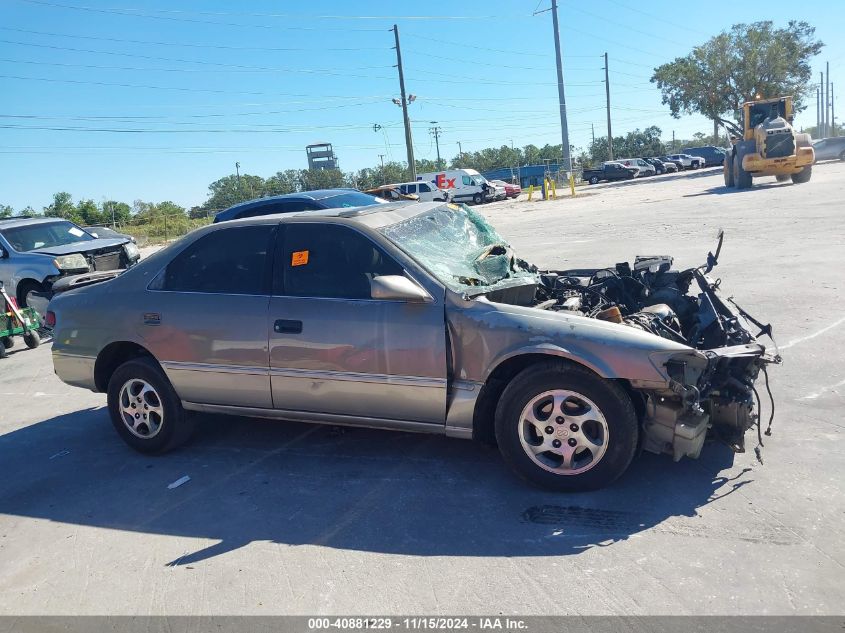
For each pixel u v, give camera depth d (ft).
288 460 15.90
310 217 15.31
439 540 11.93
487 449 15.44
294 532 12.67
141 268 16.90
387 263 14.28
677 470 13.57
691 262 34.32
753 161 77.15
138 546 12.72
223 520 13.37
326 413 14.88
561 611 9.77
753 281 28.94
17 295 37.37
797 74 144.87
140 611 10.73
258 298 15.21
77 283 19.45
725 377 13.11
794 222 44.19
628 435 12.51
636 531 11.59
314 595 10.69
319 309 14.49
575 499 12.84
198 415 16.99
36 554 12.78
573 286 17.11
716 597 9.75
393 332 13.75
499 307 13.30
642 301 16.34
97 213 156.97
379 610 10.18
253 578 11.30
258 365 15.10
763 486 12.66
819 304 24.53
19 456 17.80
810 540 10.89
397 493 13.78
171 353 16.01
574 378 12.57
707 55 148.36
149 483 15.39
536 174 215.92
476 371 13.33
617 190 118.42
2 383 26.45
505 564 11.03
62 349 17.62
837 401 16.28
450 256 15.16
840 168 100.53
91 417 20.59
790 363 19.07
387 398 14.07
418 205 17.29
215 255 16.06
